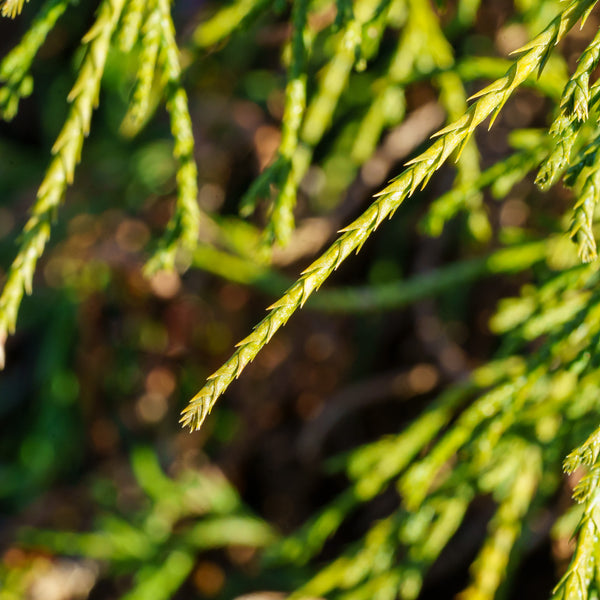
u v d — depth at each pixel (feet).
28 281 0.90
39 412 1.86
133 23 0.93
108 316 1.83
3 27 2.10
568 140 0.82
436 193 1.46
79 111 0.91
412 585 1.03
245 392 1.82
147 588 1.51
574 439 0.99
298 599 1.05
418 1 1.09
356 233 0.82
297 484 1.84
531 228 1.32
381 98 1.16
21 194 2.03
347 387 1.77
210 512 1.70
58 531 1.71
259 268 1.25
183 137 0.93
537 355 0.94
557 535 1.03
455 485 1.02
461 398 1.05
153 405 1.86
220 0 1.56
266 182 0.95
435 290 1.12
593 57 0.82
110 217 1.85
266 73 1.76
